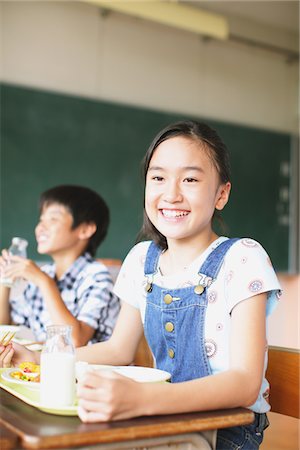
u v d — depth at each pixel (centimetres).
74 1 593
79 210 194
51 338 93
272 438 142
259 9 667
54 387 90
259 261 110
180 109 665
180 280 117
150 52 645
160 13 561
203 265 115
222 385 93
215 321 111
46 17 577
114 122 598
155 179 118
